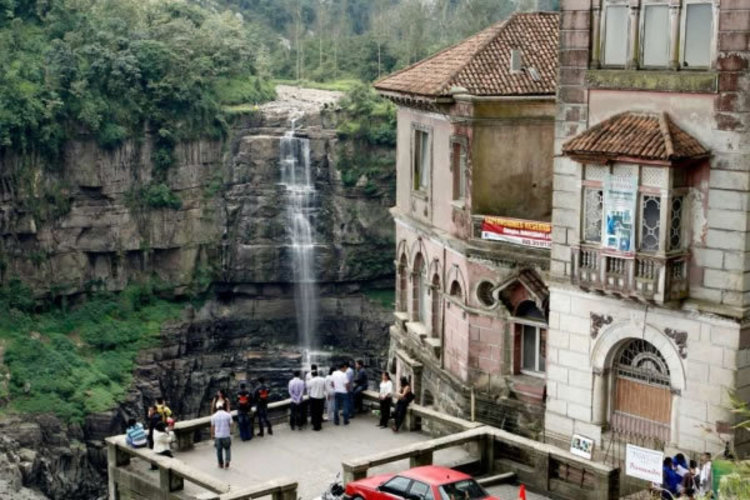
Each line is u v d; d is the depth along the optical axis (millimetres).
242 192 101625
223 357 101688
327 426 41531
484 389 44562
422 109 48375
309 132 102188
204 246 100812
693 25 34281
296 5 144375
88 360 91438
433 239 48406
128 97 95562
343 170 102438
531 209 44750
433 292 49250
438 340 48938
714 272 34219
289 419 42125
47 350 88688
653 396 36594
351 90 105938
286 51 132375
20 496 73250
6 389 83312
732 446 33750
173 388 98000
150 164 97312
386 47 126375
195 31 104750
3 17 96312
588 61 36812
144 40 97438
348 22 148375
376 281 105000
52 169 92500
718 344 34156
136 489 35594
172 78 96750
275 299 103562
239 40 108500
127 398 89500
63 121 92438
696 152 33719
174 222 98625
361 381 43031
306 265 103062
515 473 35188
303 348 103938
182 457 38188
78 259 94875
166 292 99438
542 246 41812
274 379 102188
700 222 34375
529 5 139375
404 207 52656
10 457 75812
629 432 37125
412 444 36531
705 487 31734
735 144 33344
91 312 95250
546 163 44562
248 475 36438
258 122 102500
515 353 43750
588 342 37656
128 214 96438
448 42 126812
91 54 95375
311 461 37719
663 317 35344
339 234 103188
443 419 39312
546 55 45938
